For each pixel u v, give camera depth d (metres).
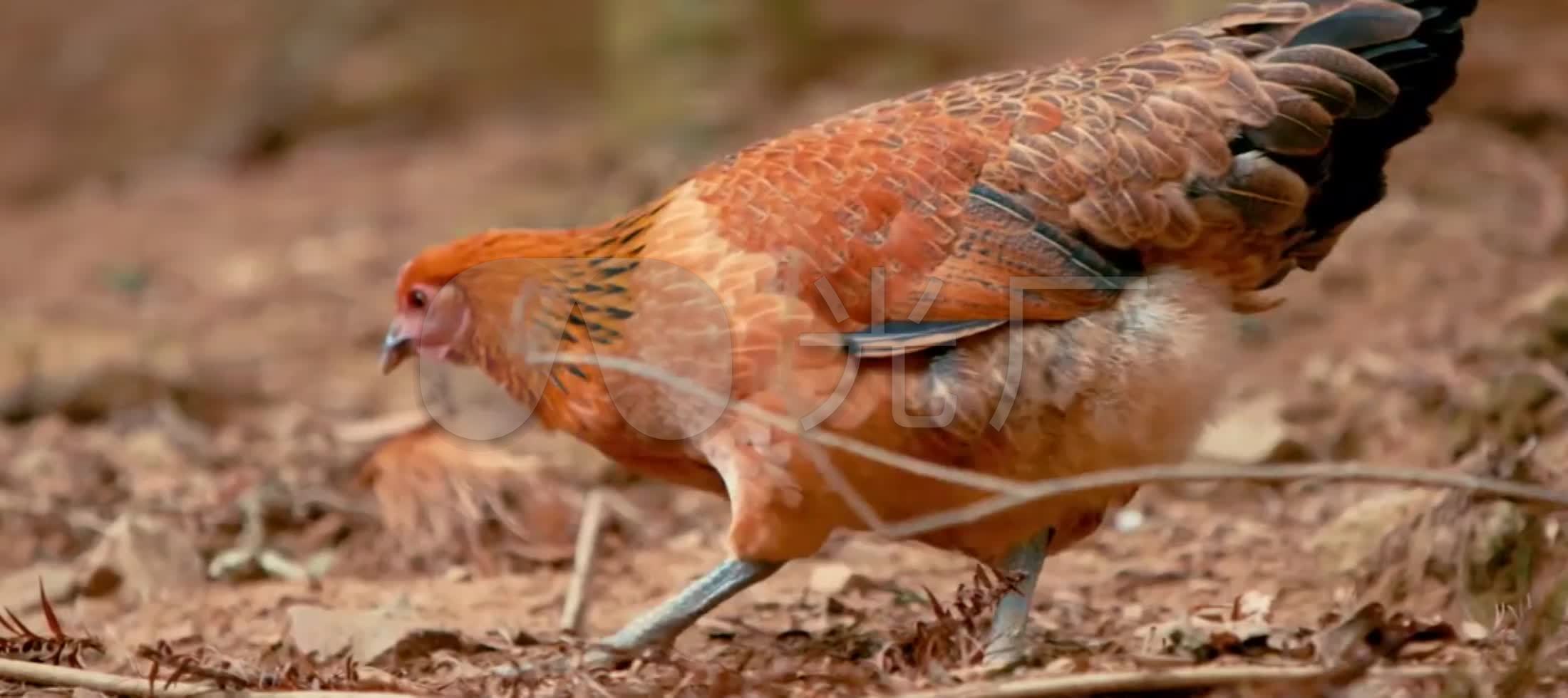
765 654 5.68
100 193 16.20
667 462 5.59
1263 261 5.45
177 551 6.91
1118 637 5.76
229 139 16.95
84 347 10.89
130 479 8.09
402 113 17.22
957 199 5.23
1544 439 6.88
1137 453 5.21
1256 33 5.48
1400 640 5.22
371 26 18.27
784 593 6.46
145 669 5.61
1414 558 5.91
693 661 5.30
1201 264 5.33
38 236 14.65
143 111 17.67
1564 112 12.01
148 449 8.56
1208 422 5.40
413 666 5.64
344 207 14.48
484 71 17.81
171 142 17.22
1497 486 4.66
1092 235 5.22
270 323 11.48
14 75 18.44
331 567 7.11
